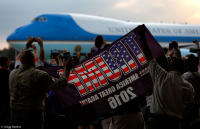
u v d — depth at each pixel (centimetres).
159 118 422
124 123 502
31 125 450
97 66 496
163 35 3164
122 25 2945
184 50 2220
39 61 614
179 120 422
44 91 453
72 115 502
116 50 492
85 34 2694
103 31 2783
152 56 439
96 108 496
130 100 485
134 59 484
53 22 2689
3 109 638
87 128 700
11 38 2612
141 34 478
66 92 502
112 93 491
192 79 620
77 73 499
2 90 635
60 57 756
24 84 446
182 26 3344
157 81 427
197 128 396
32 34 2603
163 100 419
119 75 491
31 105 449
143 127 522
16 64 676
